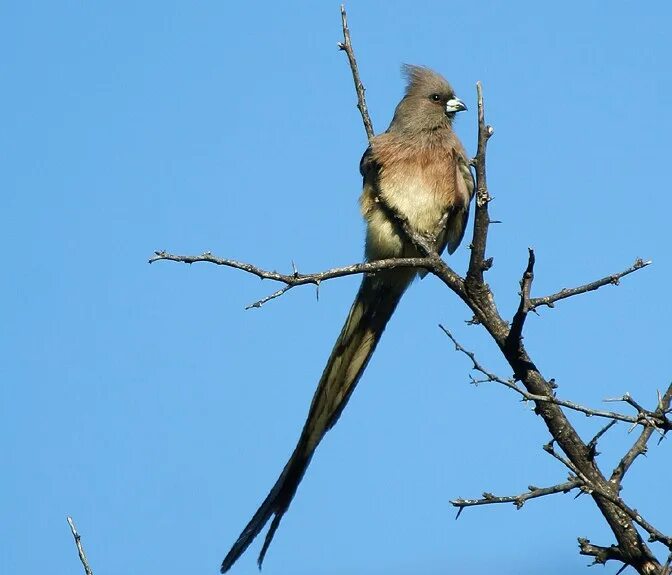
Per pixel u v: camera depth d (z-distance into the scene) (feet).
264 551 33.24
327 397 38.70
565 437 26.81
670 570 22.99
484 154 28.91
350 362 39.60
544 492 24.06
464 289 30.19
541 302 28.02
